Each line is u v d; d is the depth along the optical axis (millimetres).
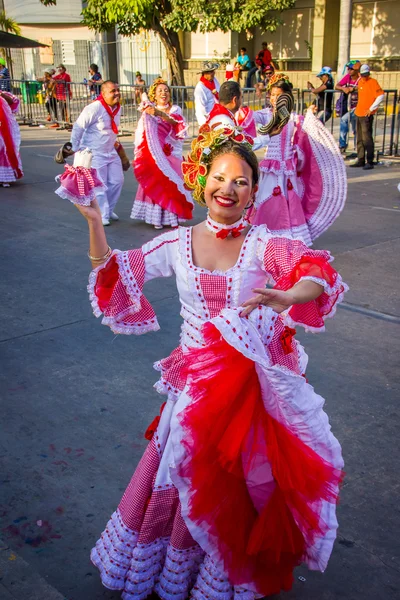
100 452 3623
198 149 2439
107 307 2572
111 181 8594
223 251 2402
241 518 2285
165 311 5672
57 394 4254
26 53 30812
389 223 8461
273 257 2330
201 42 25188
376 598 2629
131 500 2508
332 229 8203
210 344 2232
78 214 9273
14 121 11141
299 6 22594
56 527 3029
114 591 2637
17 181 11789
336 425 3879
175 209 8234
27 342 5051
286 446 2240
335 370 4590
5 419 3951
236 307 2350
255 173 2398
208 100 9789
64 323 5414
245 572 2336
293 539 2320
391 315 5570
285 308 2199
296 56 23281
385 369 4613
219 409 2225
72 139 8258
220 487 2264
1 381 4430
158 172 8078
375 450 3633
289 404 2209
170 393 2480
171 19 19281
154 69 27156
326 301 2361
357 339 5113
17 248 7555
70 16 29984
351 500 3223
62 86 19719
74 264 6949
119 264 2482
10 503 3195
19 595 2594
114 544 2545
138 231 8273
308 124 6332
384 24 20875
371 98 11914
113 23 20672
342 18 16375
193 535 2297
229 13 19078
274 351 2289
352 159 13289
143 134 7992
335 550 2891
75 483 3352
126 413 4027
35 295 6047
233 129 2379
